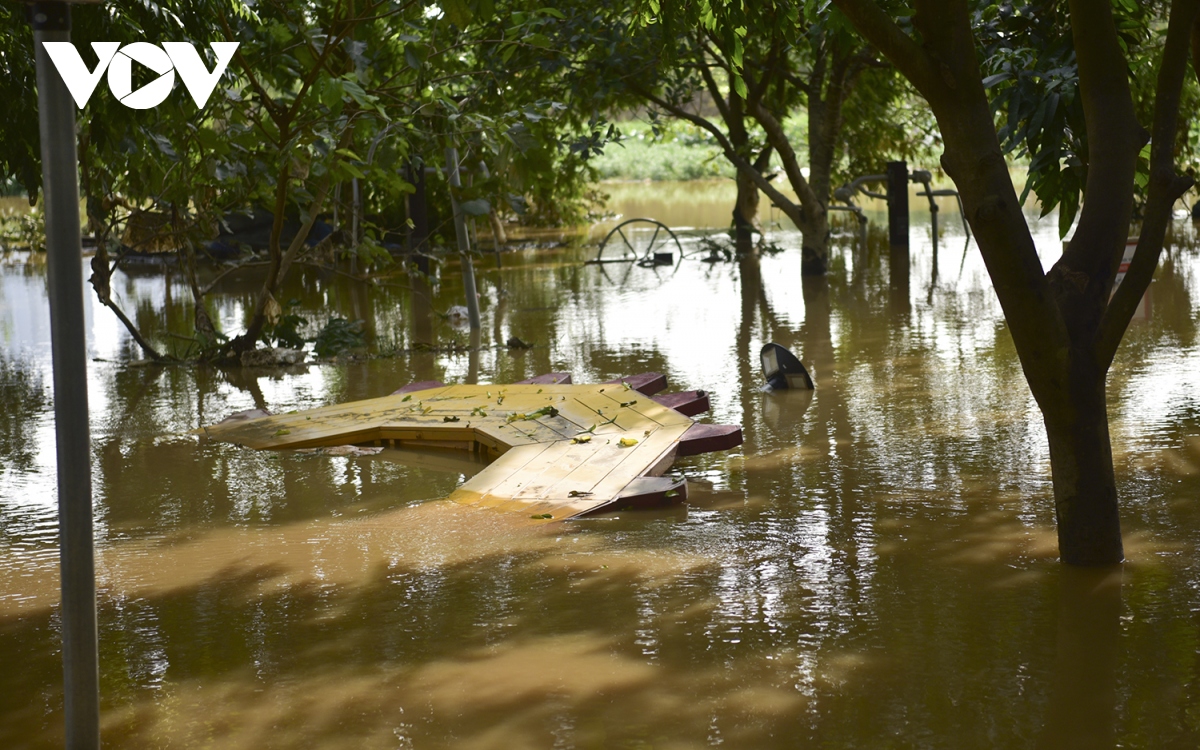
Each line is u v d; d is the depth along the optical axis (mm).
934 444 7074
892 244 19797
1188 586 4660
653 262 19141
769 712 3746
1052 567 4953
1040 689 3830
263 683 4117
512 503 6156
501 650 4312
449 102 9891
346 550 5551
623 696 3895
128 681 4172
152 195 10945
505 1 13969
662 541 5500
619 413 7625
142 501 6520
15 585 5254
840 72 16109
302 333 12922
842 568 5043
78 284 3129
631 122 43406
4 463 7523
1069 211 5594
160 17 7441
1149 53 12406
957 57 4652
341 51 10562
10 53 7602
